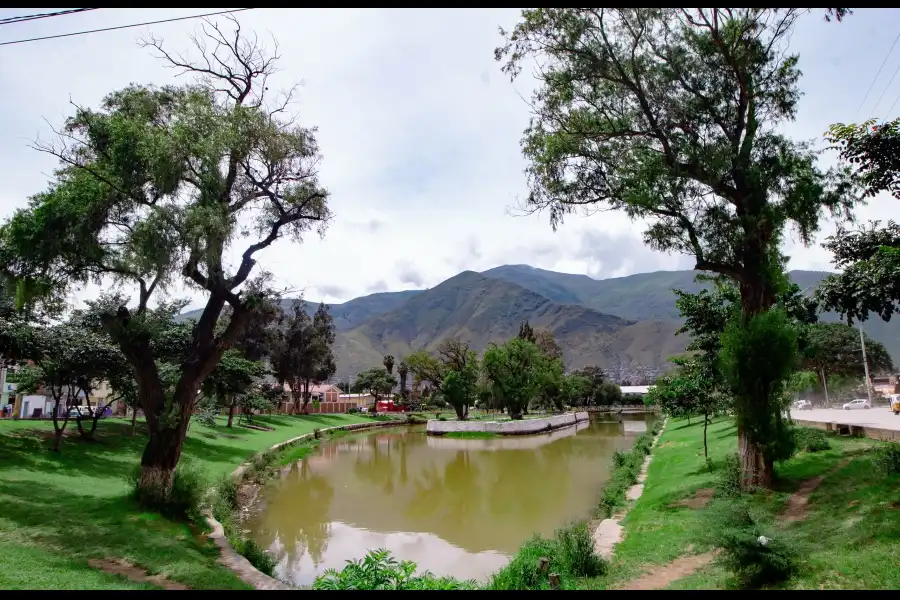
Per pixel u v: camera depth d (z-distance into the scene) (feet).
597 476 91.50
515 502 74.43
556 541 39.04
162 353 85.76
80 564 31.01
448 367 228.02
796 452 55.21
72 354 67.56
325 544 55.83
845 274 42.55
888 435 55.26
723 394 66.39
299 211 56.08
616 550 39.01
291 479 97.14
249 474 86.69
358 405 340.39
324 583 26.32
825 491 39.99
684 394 67.92
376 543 56.03
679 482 58.54
